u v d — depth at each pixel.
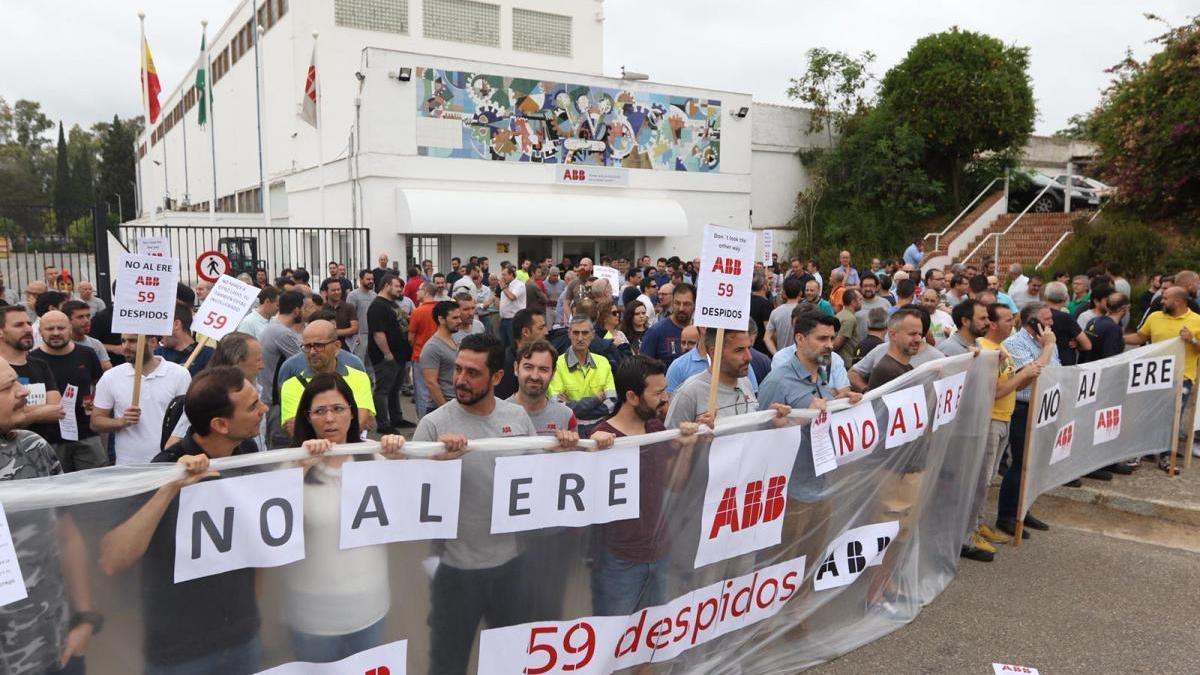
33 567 2.44
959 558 5.66
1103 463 7.30
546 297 13.88
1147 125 17.58
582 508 3.54
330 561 2.96
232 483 2.76
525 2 31.08
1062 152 32.91
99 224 11.27
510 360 6.68
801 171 27.86
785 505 4.32
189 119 49.31
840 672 4.27
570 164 22.12
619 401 4.22
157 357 5.23
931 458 5.16
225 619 2.76
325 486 2.94
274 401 5.62
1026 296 11.71
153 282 4.55
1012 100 24.88
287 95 28.48
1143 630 4.77
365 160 19.75
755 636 4.29
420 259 20.44
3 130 76.94
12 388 3.41
